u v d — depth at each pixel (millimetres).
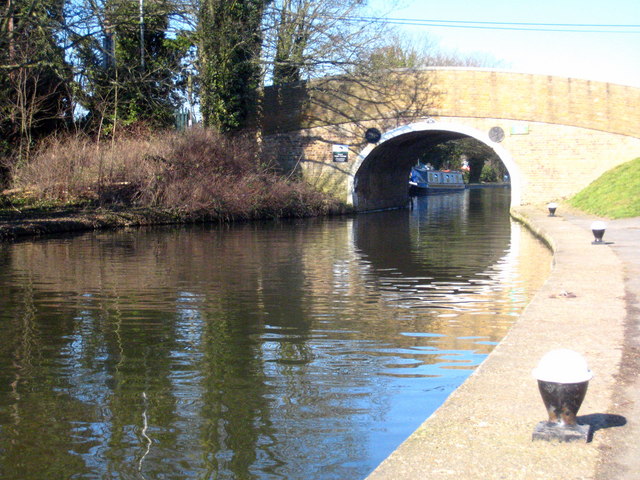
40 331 8312
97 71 26969
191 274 12695
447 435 4023
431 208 38125
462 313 9266
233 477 4539
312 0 31766
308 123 32844
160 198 25484
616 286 8859
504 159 30156
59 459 4832
